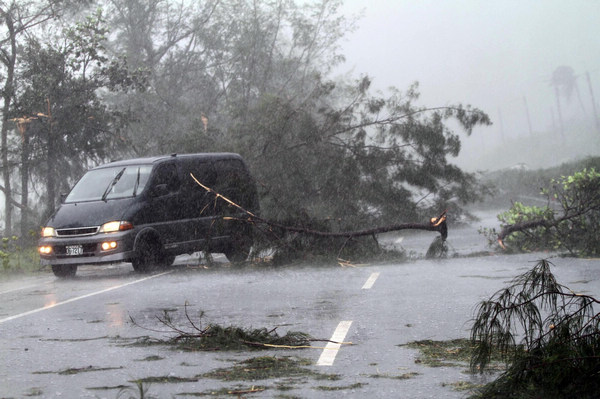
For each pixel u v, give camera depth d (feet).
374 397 18.03
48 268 60.54
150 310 33.99
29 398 18.53
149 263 51.70
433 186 70.64
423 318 29.17
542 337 18.24
